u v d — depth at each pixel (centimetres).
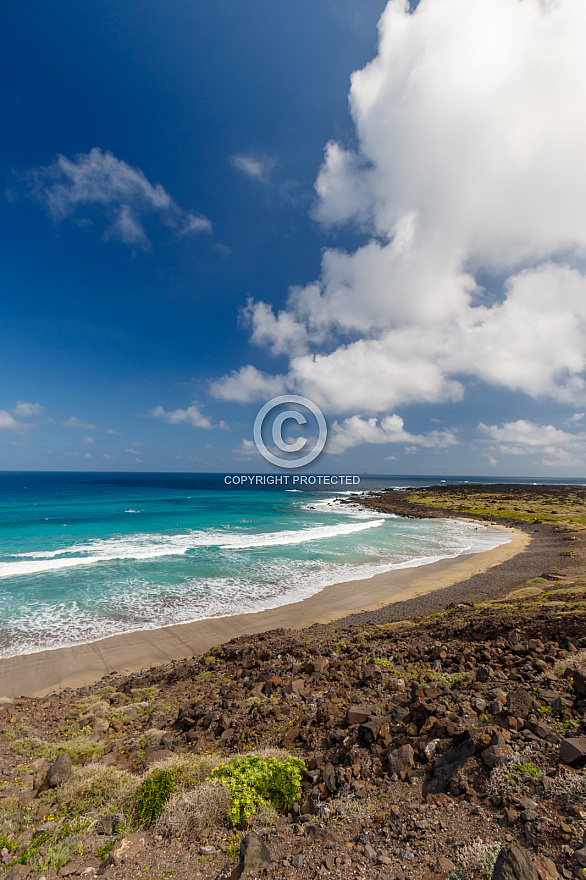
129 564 2923
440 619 1552
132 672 1377
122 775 642
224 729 796
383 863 371
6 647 1562
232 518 5878
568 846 331
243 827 481
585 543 3572
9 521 5169
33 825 534
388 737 595
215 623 1814
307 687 934
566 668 715
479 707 614
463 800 437
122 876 409
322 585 2436
